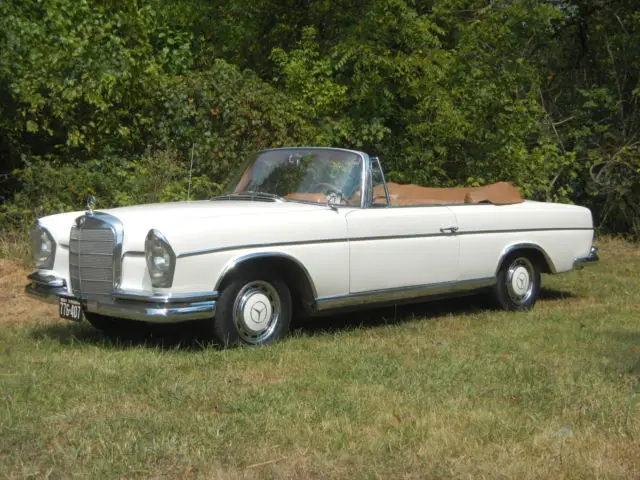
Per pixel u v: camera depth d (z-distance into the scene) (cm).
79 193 1121
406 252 726
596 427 441
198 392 498
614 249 1372
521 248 823
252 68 1532
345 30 1450
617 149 1538
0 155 1227
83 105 1210
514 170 1395
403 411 464
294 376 543
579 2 1644
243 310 632
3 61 1145
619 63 1602
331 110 1373
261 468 382
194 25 1524
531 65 1534
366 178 716
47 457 391
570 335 688
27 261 1003
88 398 489
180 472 377
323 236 668
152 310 587
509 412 466
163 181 1150
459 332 708
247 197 738
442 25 1561
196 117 1226
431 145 1416
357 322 764
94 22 1241
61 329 719
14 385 507
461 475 374
